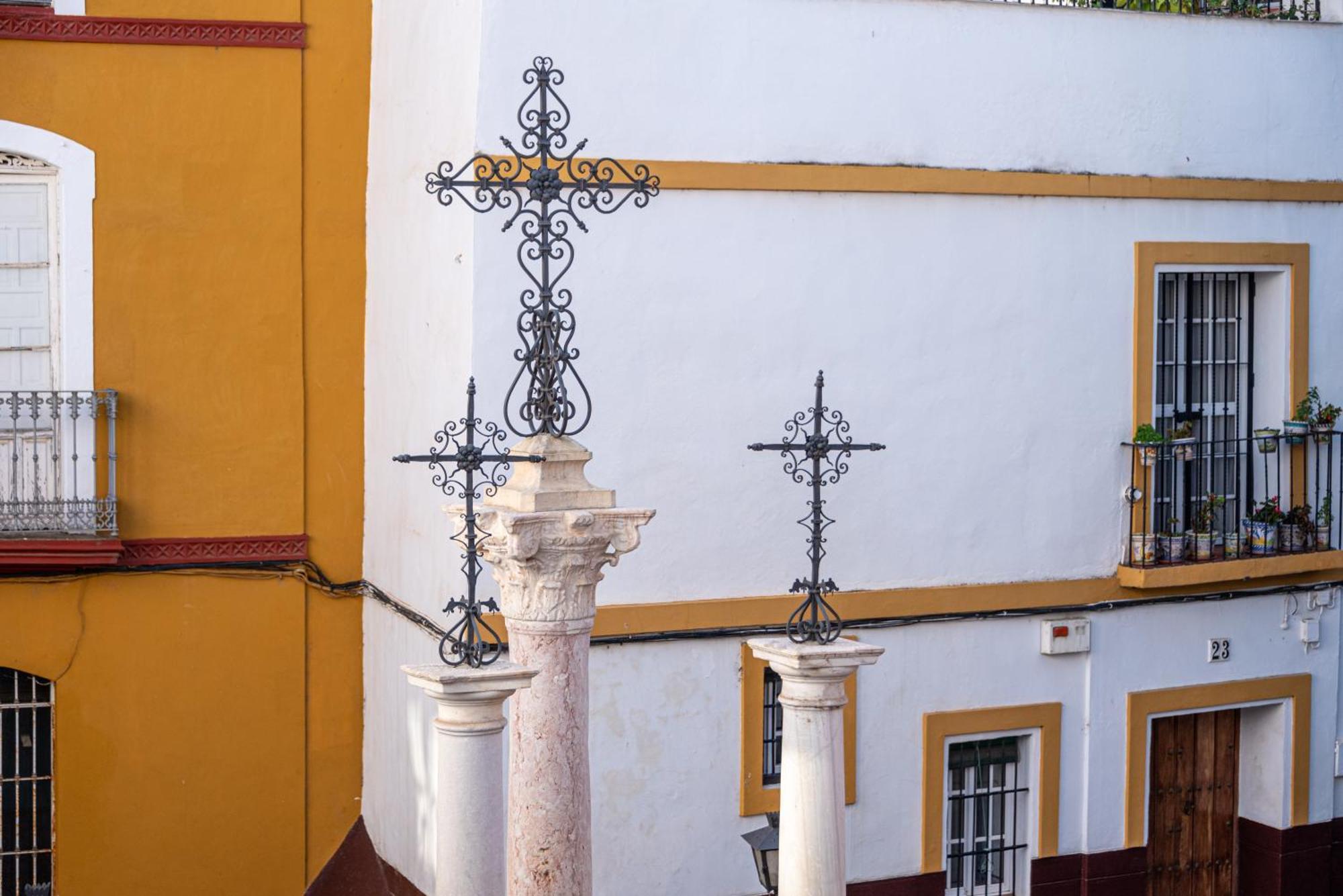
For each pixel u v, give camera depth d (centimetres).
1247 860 1697
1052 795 1562
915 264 1481
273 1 1645
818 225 1445
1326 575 1684
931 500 1497
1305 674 1683
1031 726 1549
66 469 1609
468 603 861
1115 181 1552
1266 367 1662
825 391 1454
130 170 1616
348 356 1684
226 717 1661
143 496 1630
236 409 1652
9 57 1583
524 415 930
